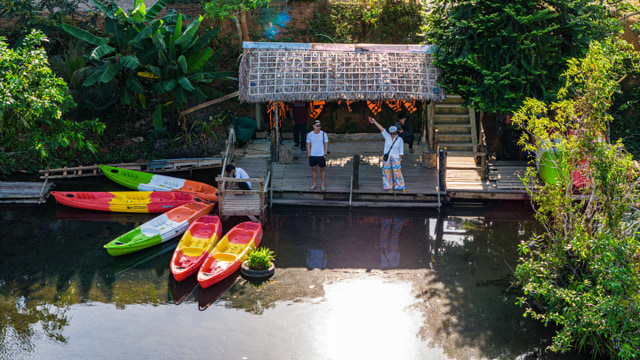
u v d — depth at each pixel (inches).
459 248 472.4
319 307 372.8
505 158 658.8
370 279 414.0
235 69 756.0
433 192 565.6
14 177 616.1
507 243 482.9
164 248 466.9
